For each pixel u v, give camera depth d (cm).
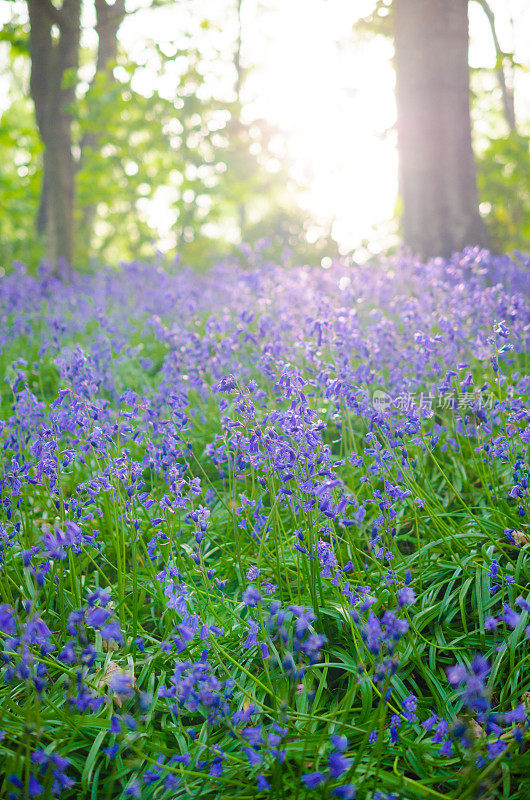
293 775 210
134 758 229
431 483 384
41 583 220
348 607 262
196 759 221
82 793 217
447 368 381
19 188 1750
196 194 1805
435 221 836
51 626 280
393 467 337
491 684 246
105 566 331
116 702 244
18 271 813
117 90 1409
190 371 435
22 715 235
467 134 839
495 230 1758
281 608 280
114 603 284
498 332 329
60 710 230
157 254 812
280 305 550
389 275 642
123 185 1644
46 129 1297
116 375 476
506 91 2048
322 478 267
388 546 282
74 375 340
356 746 229
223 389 282
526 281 568
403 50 845
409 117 845
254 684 254
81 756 234
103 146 1584
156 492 362
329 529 278
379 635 207
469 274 632
